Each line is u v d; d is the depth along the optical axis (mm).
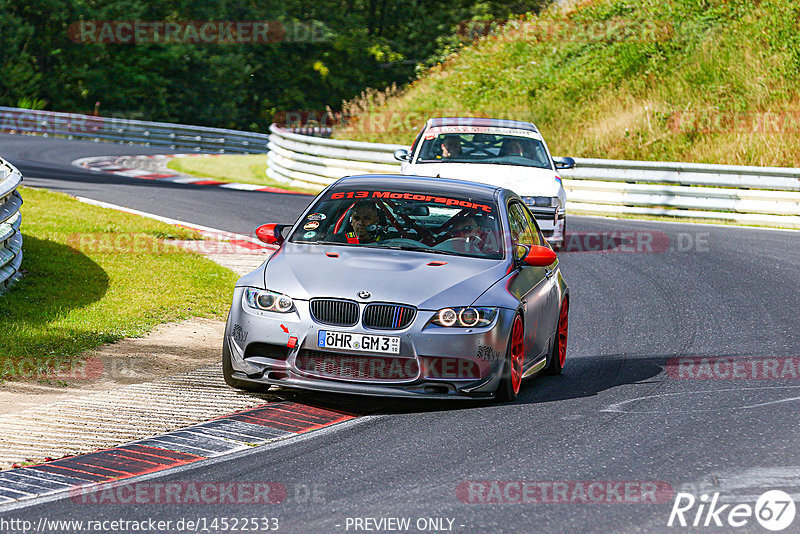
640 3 117562
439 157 54562
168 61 168375
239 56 175375
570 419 24797
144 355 30625
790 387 28156
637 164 73312
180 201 67812
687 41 107812
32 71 156500
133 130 138500
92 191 70125
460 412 25516
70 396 25984
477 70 115062
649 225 66438
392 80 195375
